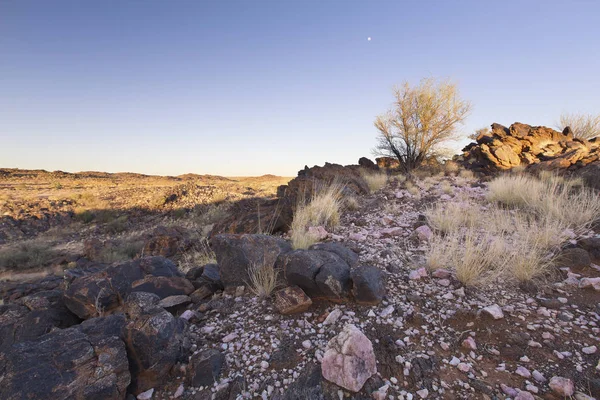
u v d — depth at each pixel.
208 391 2.68
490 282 3.84
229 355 3.06
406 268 4.39
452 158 18.48
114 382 2.55
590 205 5.82
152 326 2.91
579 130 16.34
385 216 7.10
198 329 3.53
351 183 10.18
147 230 17.88
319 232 5.94
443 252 4.60
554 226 4.99
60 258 13.73
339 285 3.64
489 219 6.07
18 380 2.35
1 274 12.27
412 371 2.64
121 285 4.30
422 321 3.26
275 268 4.22
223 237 4.47
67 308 4.16
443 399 2.38
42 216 20.81
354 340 2.62
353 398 2.43
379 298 3.57
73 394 2.38
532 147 14.11
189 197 23.95
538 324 3.07
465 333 3.05
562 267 4.08
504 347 2.83
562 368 2.56
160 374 2.82
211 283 4.47
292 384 2.63
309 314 3.57
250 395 2.59
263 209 8.23
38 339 2.71
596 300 3.38
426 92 15.57
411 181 12.23
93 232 18.70
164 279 4.42
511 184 8.00
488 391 2.41
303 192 8.17
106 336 2.83
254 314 3.69
